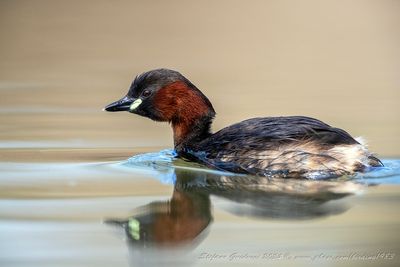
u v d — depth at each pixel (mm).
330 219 11617
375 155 15281
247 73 26906
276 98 22438
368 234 11016
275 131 13992
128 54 30516
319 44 32344
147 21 37562
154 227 11461
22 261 10133
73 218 11852
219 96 22781
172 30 35500
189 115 15711
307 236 10969
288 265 10047
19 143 17344
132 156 16047
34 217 11875
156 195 13078
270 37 34062
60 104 22188
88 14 38844
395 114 20109
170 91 15750
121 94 23516
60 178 14156
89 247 10688
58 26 35969
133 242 10852
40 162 15445
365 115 19984
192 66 28109
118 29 35594
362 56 29906
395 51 30688
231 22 37250
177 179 14055
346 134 13953
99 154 16266
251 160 13984
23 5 39906
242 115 20062
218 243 10758
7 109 21484
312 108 20875
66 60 29578
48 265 9961
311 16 37969
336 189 13109
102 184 13773
